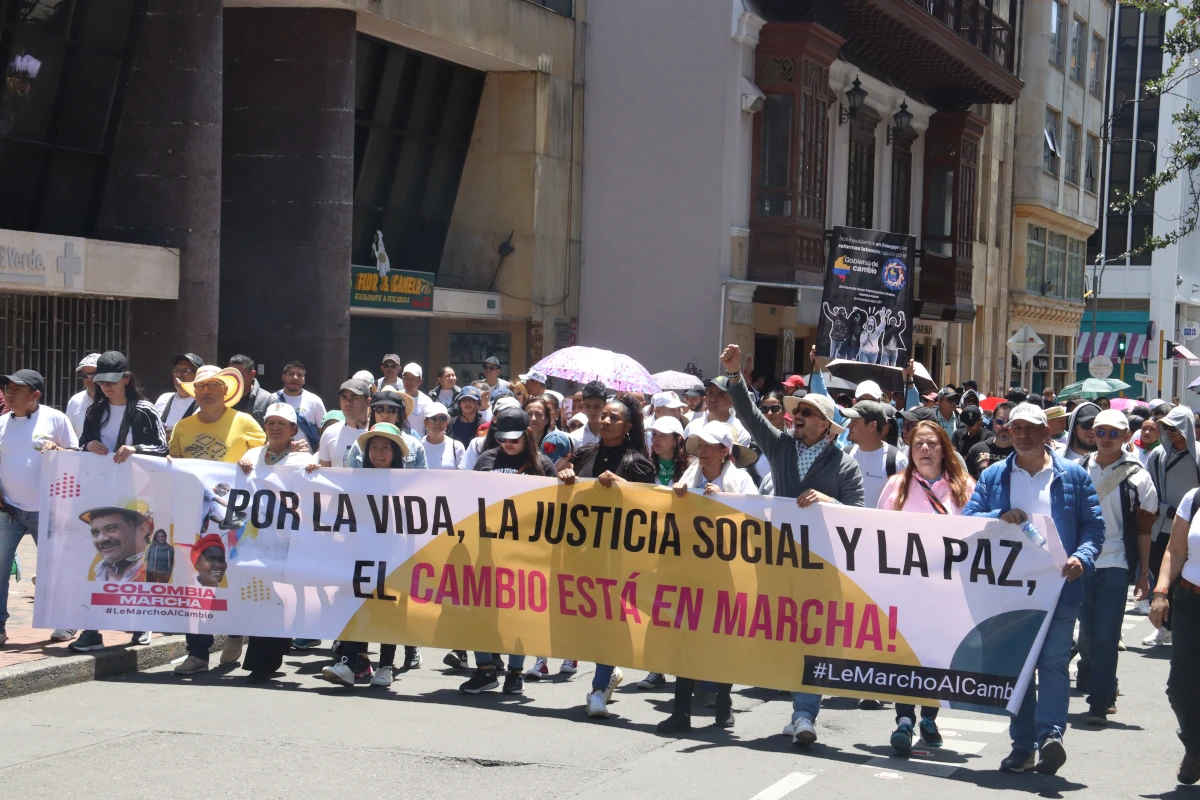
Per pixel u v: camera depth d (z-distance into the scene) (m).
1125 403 17.11
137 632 9.58
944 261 33.22
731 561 8.16
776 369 27.52
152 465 9.23
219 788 6.67
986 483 7.88
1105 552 9.01
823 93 26.28
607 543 8.47
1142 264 58.72
